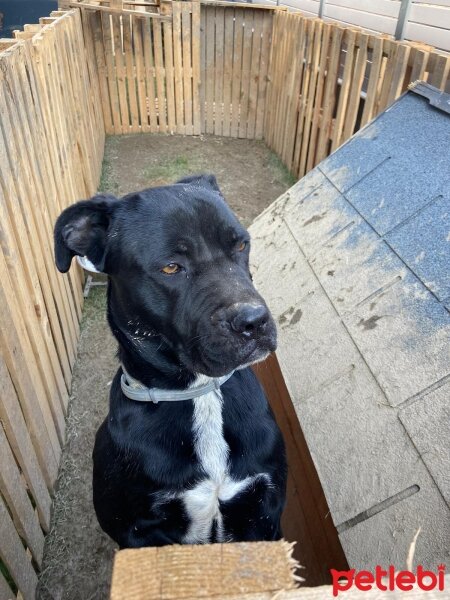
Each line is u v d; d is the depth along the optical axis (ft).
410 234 2.08
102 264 1.87
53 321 2.88
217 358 1.62
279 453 1.98
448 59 3.19
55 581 2.28
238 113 7.48
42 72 3.03
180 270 1.72
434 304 1.78
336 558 1.94
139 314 1.79
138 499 1.85
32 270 2.45
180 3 6.61
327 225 2.58
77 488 2.66
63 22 4.10
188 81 7.22
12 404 1.96
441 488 1.40
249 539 2.03
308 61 5.49
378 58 3.96
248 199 5.82
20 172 2.39
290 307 2.42
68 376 3.20
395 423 1.64
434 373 1.62
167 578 0.60
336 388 1.93
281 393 2.62
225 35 6.91
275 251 2.82
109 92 7.14
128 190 5.86
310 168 5.67
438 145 2.29
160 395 1.83
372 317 1.98
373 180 2.50
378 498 1.56
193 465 1.82
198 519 1.93
